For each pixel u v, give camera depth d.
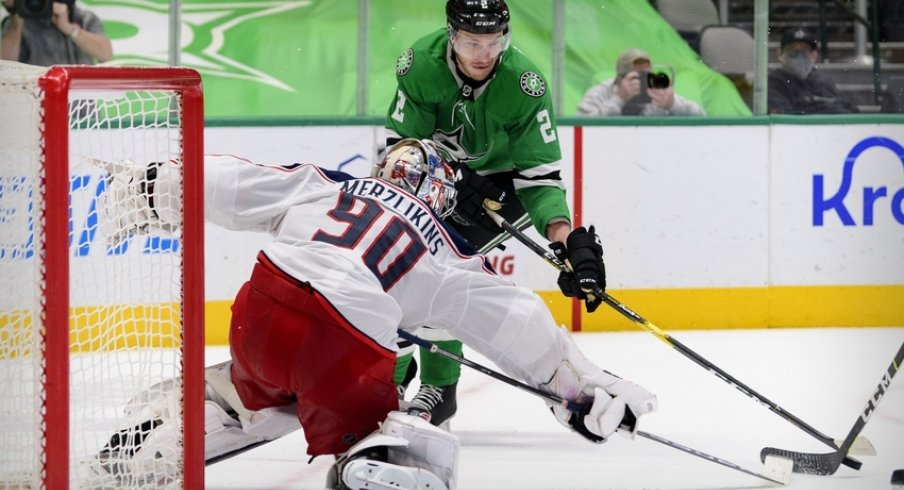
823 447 14.12
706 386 17.98
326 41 24.38
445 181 11.09
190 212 9.85
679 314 23.31
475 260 10.41
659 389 17.77
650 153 23.03
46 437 8.42
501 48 13.26
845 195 23.38
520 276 22.91
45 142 8.31
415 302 10.01
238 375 10.03
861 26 24.25
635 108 24.06
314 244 9.67
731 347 21.44
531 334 10.37
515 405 16.47
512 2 25.17
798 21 24.36
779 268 23.41
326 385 9.34
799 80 24.36
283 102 24.50
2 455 9.58
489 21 12.76
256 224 10.30
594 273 11.91
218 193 10.10
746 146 23.17
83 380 10.64
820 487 11.87
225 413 10.49
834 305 23.52
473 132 14.22
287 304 9.41
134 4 23.84
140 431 10.20
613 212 23.05
